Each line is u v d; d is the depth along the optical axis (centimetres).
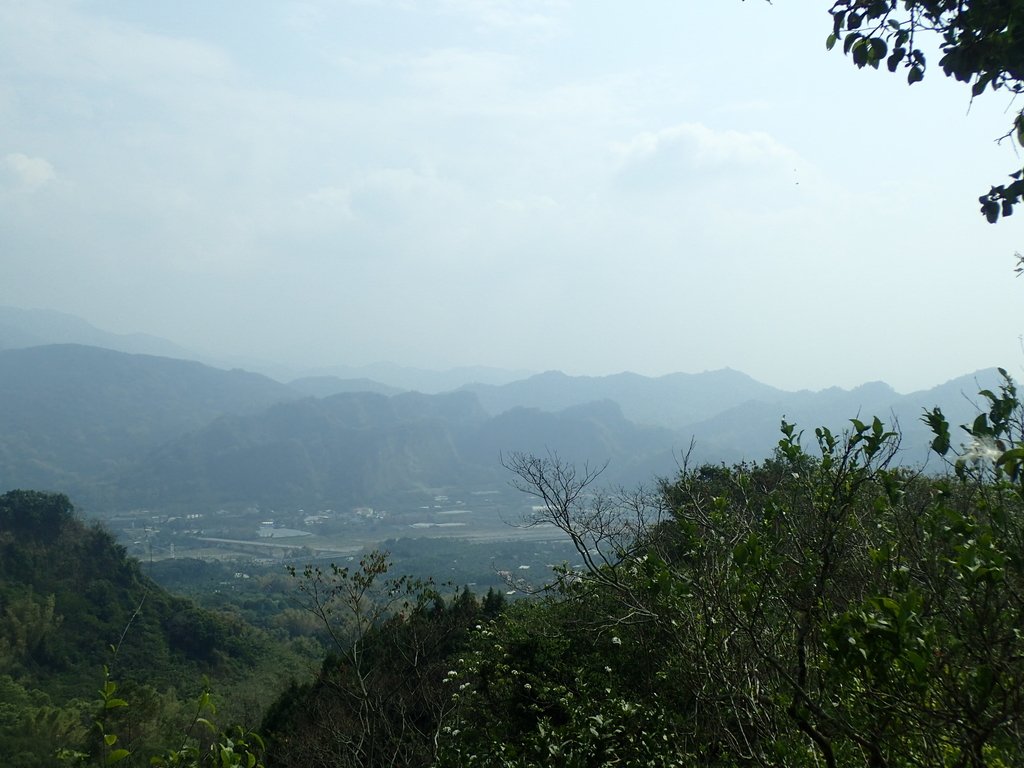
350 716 1098
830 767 294
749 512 456
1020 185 323
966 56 312
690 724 495
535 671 738
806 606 335
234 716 1780
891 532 341
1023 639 250
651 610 480
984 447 269
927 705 273
